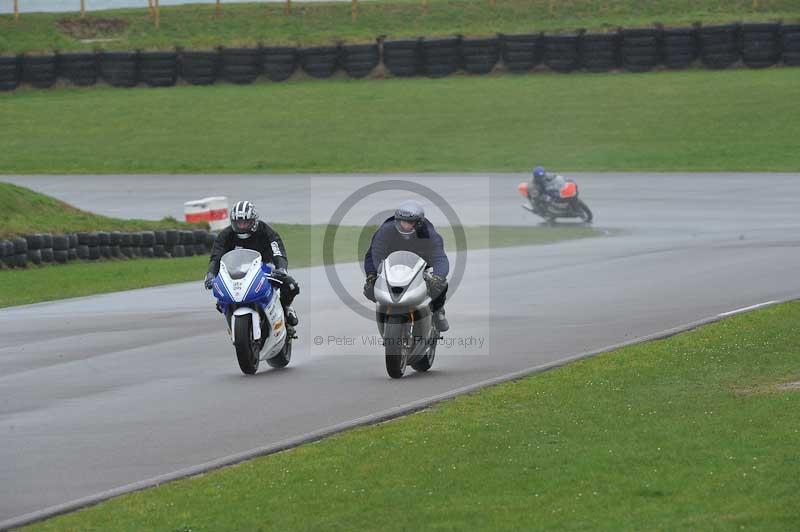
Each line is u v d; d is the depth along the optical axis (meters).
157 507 23.50
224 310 39.44
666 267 61.19
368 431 29.39
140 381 38.03
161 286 63.81
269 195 110.38
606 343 41.28
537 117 145.75
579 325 45.34
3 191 81.56
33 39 197.25
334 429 29.86
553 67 169.62
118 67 178.12
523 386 34.19
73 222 80.38
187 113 159.62
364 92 166.50
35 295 61.16
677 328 42.84
